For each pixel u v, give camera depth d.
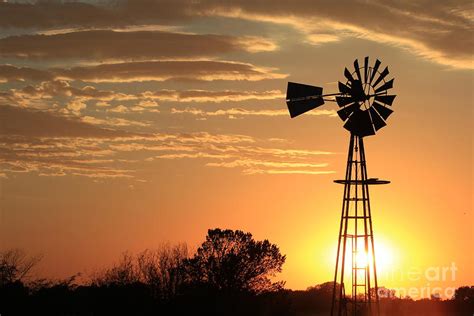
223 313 66.12
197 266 69.06
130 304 64.06
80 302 63.81
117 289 64.31
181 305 65.12
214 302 66.19
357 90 49.75
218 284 68.81
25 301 62.66
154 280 66.19
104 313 63.62
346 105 50.00
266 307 68.56
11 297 62.31
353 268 52.94
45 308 62.75
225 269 69.12
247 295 68.69
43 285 64.31
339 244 52.28
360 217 52.09
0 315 61.53
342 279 51.78
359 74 50.12
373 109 49.91
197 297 65.75
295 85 50.00
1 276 63.50
